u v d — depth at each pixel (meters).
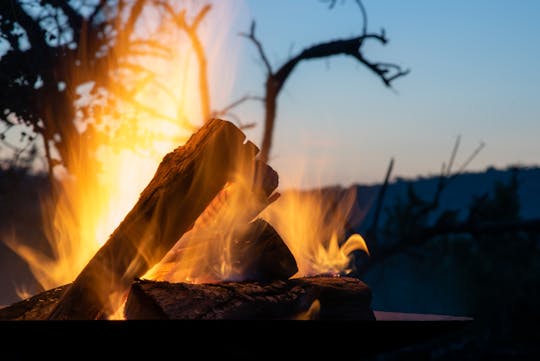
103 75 4.67
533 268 8.78
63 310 2.45
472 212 7.07
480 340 7.79
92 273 2.49
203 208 2.64
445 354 7.15
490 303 8.48
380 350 2.44
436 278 9.15
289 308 2.39
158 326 1.96
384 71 5.72
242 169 2.68
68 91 4.48
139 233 2.55
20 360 2.04
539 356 7.03
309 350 2.23
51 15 4.43
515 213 8.48
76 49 4.58
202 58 5.79
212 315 2.20
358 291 2.56
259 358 2.17
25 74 4.25
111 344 2.01
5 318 2.46
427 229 7.03
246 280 2.61
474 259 8.91
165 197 2.59
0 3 4.15
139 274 2.56
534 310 8.09
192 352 2.09
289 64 6.32
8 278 6.76
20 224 5.57
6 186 4.98
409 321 2.26
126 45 4.87
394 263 9.44
